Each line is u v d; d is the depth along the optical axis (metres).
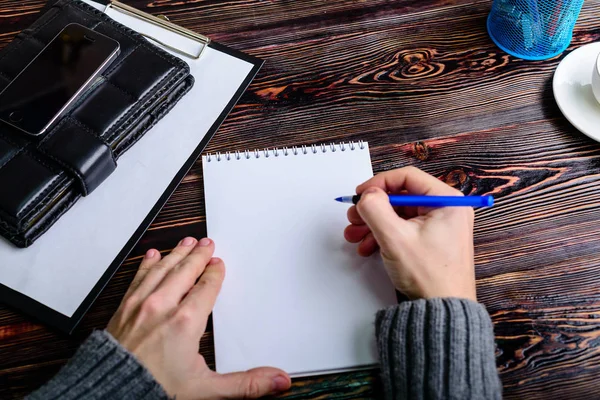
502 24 0.76
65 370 0.52
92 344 0.53
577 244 0.65
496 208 0.67
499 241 0.65
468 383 0.50
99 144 0.64
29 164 0.63
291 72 0.76
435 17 0.80
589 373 0.58
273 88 0.75
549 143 0.71
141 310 0.56
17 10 0.80
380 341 0.55
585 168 0.69
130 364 0.52
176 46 0.77
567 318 0.61
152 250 0.63
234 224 0.65
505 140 0.71
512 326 0.60
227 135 0.72
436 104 0.74
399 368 0.52
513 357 0.59
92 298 0.61
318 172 0.69
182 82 0.73
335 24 0.80
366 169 0.69
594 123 0.70
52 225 0.65
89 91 0.67
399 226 0.57
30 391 0.58
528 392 0.57
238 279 0.62
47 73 0.66
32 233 0.63
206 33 0.79
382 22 0.80
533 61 0.77
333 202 0.67
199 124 0.72
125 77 0.69
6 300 0.61
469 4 0.81
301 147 0.71
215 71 0.76
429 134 0.72
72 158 0.63
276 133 0.72
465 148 0.71
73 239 0.64
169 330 0.55
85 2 0.79
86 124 0.65
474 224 0.66
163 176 0.68
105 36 0.69
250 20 0.80
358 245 0.64
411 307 0.55
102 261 0.63
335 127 0.72
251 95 0.74
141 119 0.70
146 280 0.59
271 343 0.59
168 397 0.51
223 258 0.63
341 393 0.58
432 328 0.52
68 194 0.65
